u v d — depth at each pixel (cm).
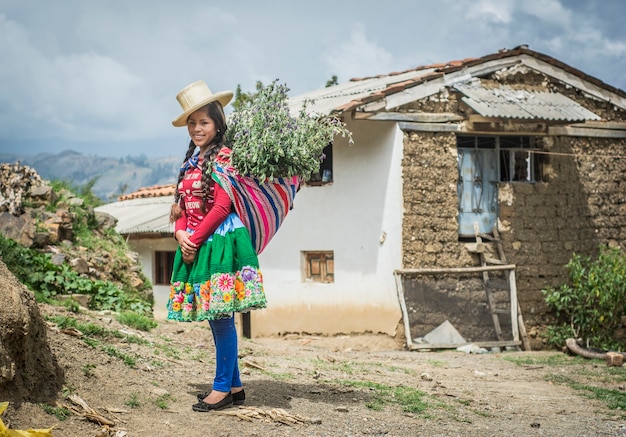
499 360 1141
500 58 1439
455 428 580
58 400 488
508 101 1389
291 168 533
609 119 1544
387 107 1336
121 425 477
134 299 937
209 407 530
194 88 534
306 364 817
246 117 538
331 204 1494
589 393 834
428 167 1367
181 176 544
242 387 571
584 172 1498
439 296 1359
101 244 1042
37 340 504
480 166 1426
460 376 914
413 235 1355
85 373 545
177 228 532
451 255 1377
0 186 1011
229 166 524
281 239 1564
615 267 1375
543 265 1430
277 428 515
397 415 601
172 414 516
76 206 1077
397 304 1370
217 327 531
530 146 1476
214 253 512
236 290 512
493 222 1429
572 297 1413
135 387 553
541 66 1480
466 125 1398
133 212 2109
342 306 1475
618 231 1529
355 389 679
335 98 1542
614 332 1422
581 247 1477
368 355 1094
